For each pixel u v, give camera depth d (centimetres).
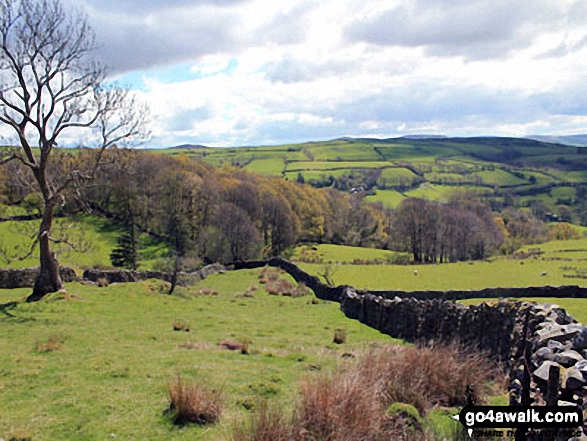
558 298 2756
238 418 834
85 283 2841
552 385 644
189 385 919
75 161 2650
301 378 1059
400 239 7600
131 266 5756
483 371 1006
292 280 4191
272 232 7781
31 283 2742
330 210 9850
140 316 2045
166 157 8806
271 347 1525
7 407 884
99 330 1664
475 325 1434
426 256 7275
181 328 1797
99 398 935
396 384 841
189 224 6869
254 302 2977
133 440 758
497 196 12362
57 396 948
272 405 816
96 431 788
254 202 7756
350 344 1666
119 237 6456
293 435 669
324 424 688
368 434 678
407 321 1855
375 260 6475
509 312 1239
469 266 4662
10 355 1242
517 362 1010
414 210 7369
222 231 6600
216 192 7394
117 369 1128
